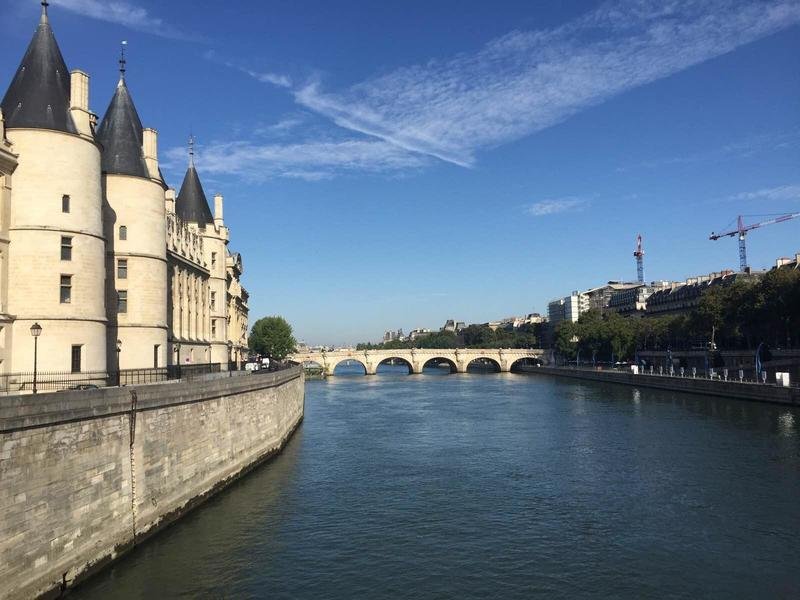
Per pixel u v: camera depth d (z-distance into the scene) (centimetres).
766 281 10450
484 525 3647
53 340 3841
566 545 3319
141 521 3162
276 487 4472
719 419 7456
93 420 2769
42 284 3831
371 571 2983
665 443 6022
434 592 2772
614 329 17125
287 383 6725
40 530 2412
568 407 9519
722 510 3850
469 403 10612
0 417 2217
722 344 14325
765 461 5081
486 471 5028
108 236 4994
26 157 3859
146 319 5119
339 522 3678
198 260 7650
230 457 4497
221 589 2761
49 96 4019
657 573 2956
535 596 2733
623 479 4662
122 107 5284
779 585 2816
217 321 8525
